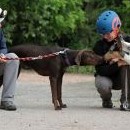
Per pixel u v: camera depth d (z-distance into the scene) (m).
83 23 29.16
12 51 12.73
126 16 29.38
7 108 12.18
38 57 12.48
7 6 26.27
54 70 12.41
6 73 12.23
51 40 27.66
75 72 25.58
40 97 15.27
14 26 26.27
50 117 11.25
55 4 26.67
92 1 30.44
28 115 11.48
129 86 12.43
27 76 22.72
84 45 29.31
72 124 10.43
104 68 12.67
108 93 12.72
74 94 16.39
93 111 12.23
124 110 12.38
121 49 12.41
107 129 9.98
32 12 26.42
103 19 12.48
